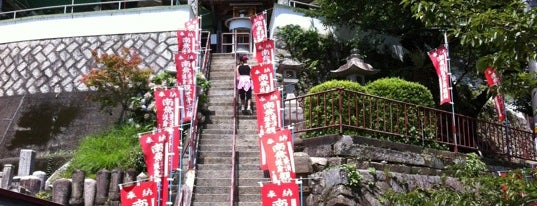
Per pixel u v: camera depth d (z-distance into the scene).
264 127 9.27
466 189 6.93
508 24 4.96
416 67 15.70
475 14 5.19
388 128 10.09
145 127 12.66
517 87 5.69
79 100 15.66
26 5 22.47
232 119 12.29
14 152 14.31
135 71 13.79
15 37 17.91
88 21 17.62
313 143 9.66
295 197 7.72
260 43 13.35
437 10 5.49
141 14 17.53
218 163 10.18
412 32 15.90
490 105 16.80
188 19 17.36
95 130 14.48
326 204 8.41
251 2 21.30
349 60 12.95
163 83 13.24
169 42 16.94
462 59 16.61
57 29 17.67
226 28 22.67
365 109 9.94
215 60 16.53
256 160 10.27
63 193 9.90
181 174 8.88
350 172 8.48
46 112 15.48
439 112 10.85
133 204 7.53
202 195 9.09
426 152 10.19
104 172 10.07
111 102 14.07
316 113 9.97
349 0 15.27
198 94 12.34
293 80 12.80
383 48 17.06
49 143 14.46
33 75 16.81
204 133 11.45
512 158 12.27
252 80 11.79
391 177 8.95
